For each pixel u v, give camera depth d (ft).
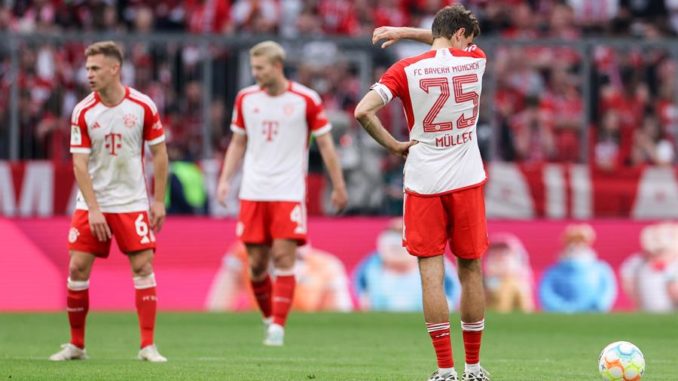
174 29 228.43
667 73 213.25
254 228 135.85
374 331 153.48
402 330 155.33
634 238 201.46
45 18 225.15
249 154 136.26
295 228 133.80
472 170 85.46
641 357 84.53
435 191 84.58
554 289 198.39
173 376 90.12
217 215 196.65
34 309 188.03
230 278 191.52
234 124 137.49
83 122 103.24
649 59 213.25
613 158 212.43
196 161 198.08
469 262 86.58
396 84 84.33
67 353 106.73
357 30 232.53
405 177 85.92
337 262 192.85
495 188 203.82
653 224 202.39
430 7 237.86
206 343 133.08
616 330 158.40
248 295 191.62
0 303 187.11
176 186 195.00
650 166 209.36
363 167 200.34
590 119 211.61
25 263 189.16
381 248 194.39
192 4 229.45
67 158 199.52
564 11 241.76
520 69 210.18
